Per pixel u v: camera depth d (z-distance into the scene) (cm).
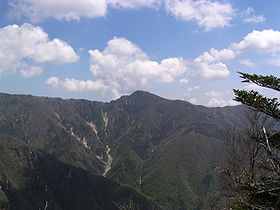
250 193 1054
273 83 1040
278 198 970
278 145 1109
